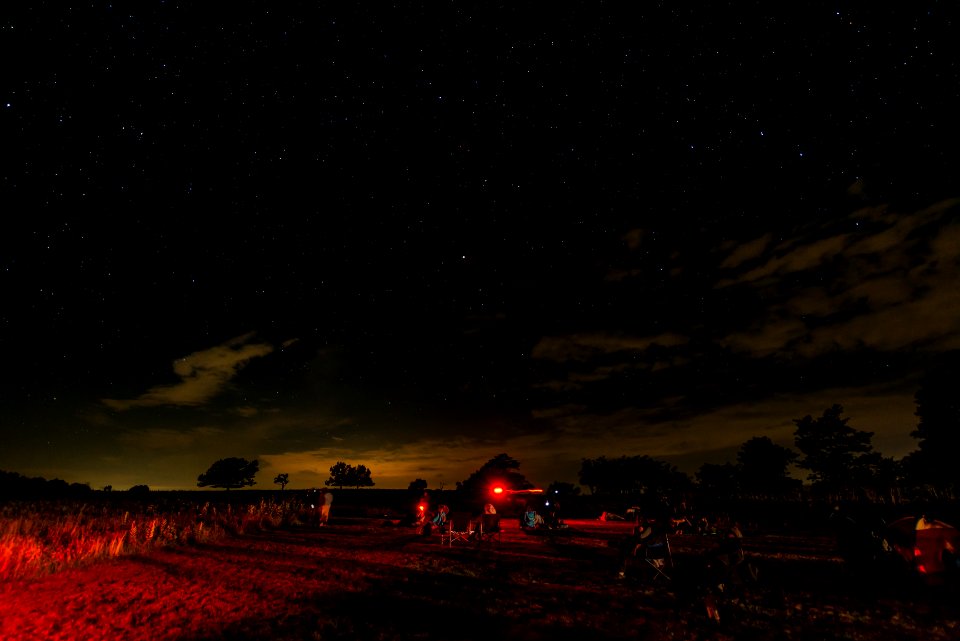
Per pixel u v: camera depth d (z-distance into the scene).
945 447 20.47
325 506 16.86
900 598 6.09
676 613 5.77
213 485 73.88
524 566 8.89
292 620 5.79
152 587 7.53
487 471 33.91
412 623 5.58
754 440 34.19
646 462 43.81
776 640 4.85
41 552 9.34
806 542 11.48
